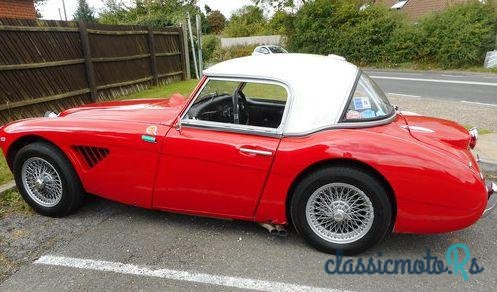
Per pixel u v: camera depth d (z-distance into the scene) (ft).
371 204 9.64
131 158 11.25
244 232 11.48
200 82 10.96
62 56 26.96
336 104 10.12
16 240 11.17
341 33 86.84
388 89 43.91
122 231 11.62
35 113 24.44
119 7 98.02
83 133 11.51
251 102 12.40
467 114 27.45
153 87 39.93
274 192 10.27
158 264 9.99
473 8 70.95
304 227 10.30
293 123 10.12
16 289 9.09
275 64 11.10
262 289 9.05
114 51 33.47
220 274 9.59
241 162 10.25
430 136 10.27
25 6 44.27
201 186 10.84
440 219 9.46
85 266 9.93
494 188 10.34
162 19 56.44
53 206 12.30
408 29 78.54
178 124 10.89
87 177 11.84
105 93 32.07
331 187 9.86
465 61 70.13
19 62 23.30
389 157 9.31
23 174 12.42
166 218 12.37
